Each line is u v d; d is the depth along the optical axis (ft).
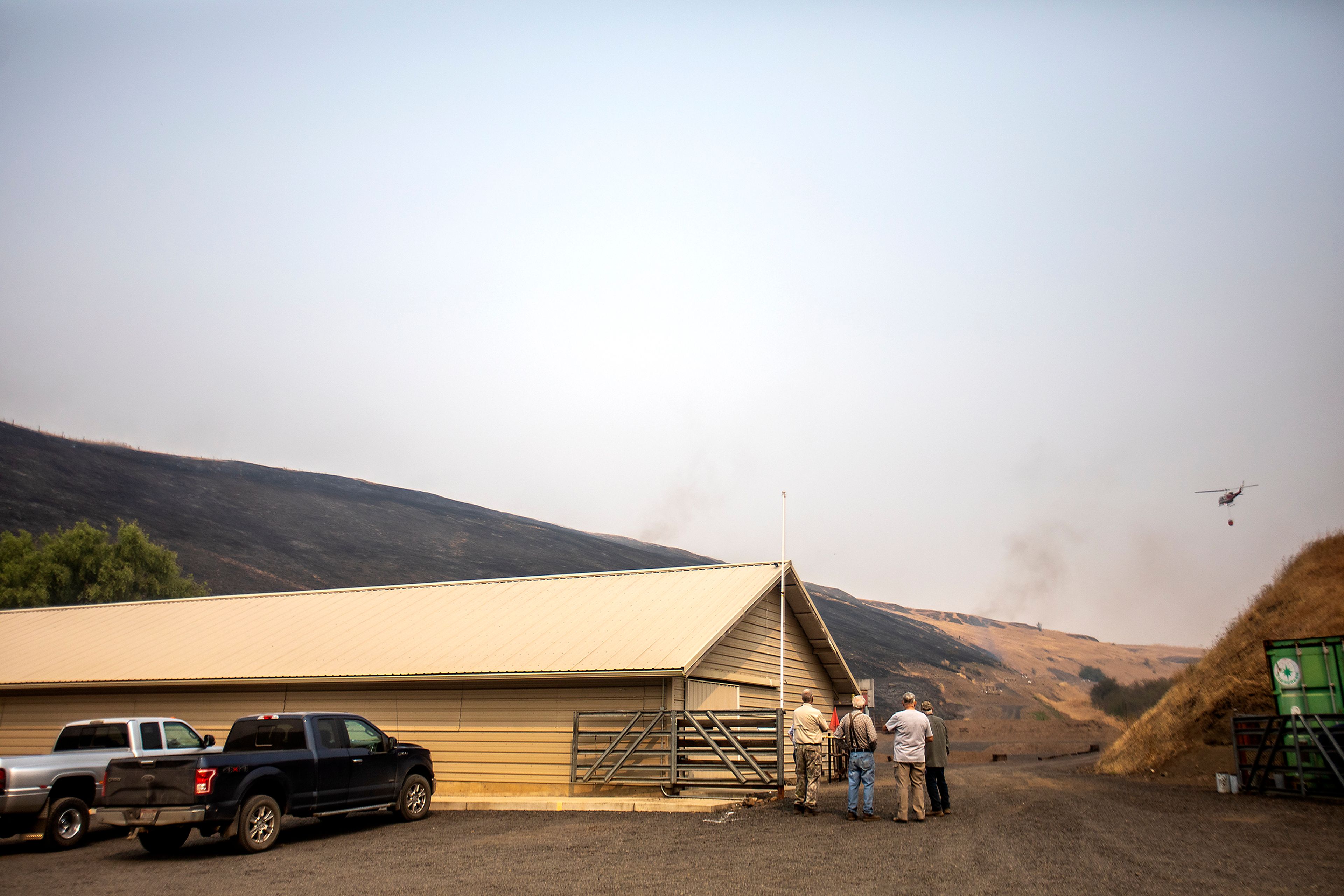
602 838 41.22
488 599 76.18
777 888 28.99
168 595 182.29
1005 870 30.48
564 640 64.44
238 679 68.13
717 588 69.36
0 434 419.54
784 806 50.57
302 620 78.89
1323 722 49.34
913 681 382.83
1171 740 70.59
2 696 78.18
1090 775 73.10
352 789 46.26
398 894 30.68
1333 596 70.03
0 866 40.93
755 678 69.87
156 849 43.27
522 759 60.70
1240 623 77.92
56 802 46.21
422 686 64.69
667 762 55.98
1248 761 60.75
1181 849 33.55
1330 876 28.35
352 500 529.45
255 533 410.72
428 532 494.18
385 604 79.82
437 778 62.44
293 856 39.73
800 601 75.97
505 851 38.70
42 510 346.13
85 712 74.64
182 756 40.27
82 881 35.91
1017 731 264.52
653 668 56.90
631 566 528.63
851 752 45.32
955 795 55.26
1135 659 620.08
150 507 400.67
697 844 38.68
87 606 93.40
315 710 67.26
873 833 39.86
